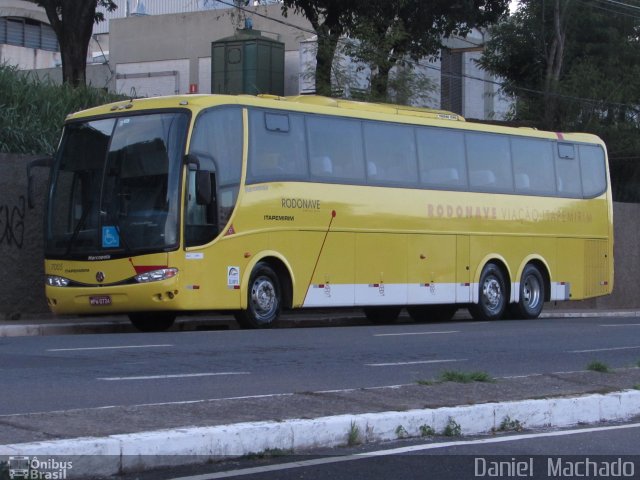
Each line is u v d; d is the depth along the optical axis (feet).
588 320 81.35
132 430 23.82
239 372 37.86
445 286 71.26
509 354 48.60
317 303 62.34
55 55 180.65
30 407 28.35
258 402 28.66
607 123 128.06
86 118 58.90
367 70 111.04
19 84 77.77
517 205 77.20
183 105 56.03
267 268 59.67
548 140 80.84
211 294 56.08
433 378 36.50
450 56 144.87
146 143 56.18
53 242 57.88
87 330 61.11
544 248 79.56
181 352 44.19
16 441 22.16
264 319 59.57
